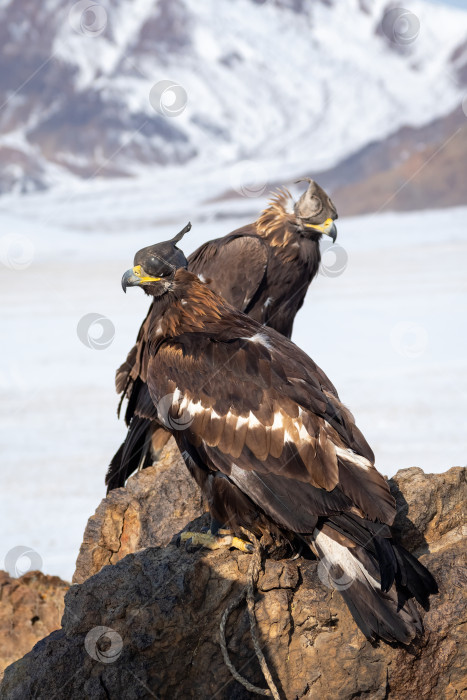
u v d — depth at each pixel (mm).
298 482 5625
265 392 5906
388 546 5320
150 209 169625
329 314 36250
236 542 6102
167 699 5836
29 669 5855
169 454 7711
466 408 21453
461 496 6414
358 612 5285
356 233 76500
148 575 5938
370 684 5730
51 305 43438
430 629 5684
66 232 113188
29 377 27938
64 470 18344
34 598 8531
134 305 42250
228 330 6543
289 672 5781
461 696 5734
